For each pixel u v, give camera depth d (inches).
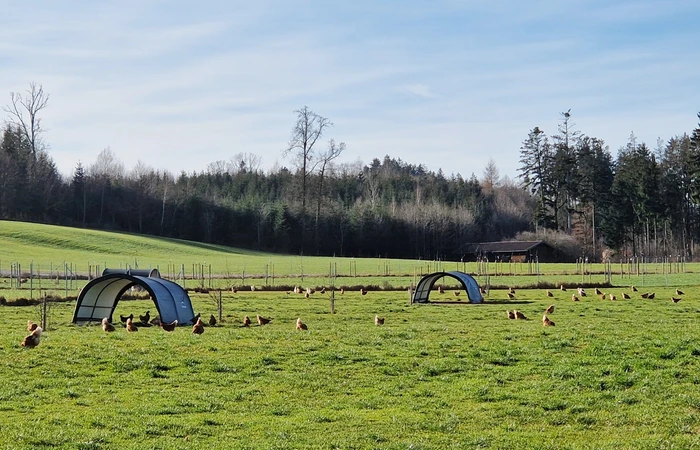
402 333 1277.1
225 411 747.4
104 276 1502.2
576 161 6373.0
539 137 6565.0
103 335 1240.2
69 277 3031.5
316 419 717.9
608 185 6235.2
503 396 812.0
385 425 699.4
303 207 6417.3
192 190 7022.6
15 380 863.1
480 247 6097.4
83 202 6471.5
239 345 1107.3
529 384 868.6
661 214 5649.6
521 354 1042.7
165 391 824.9
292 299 2222.0
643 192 5610.2
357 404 782.5
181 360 983.6
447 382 887.1
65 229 5388.8
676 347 1032.2
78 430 655.8
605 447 634.8
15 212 5994.1
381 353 1048.2
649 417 731.4
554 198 6619.1
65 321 1520.7
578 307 1953.7
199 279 3134.8
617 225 5856.3
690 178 5703.7
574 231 6387.8
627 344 1077.1
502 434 676.7
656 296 2377.0
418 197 7308.1
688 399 788.0
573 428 701.3
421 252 6594.5
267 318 1641.2
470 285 2169.0
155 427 673.6
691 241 5885.8
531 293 2514.8
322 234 6471.5
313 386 860.0
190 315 1561.3
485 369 951.6
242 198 7180.1
